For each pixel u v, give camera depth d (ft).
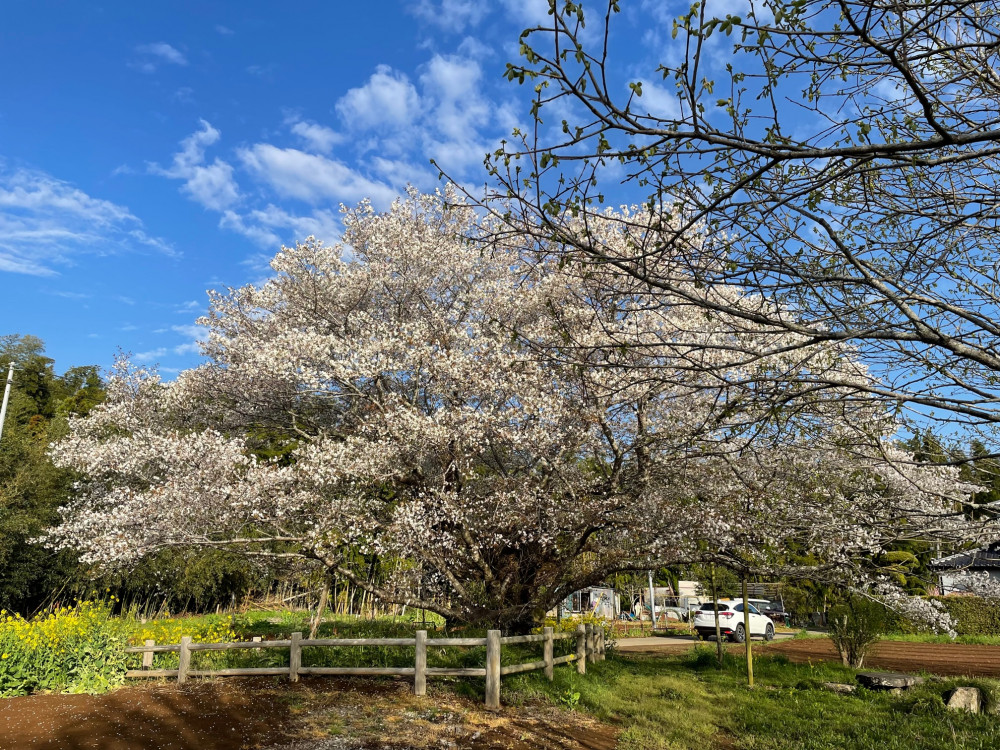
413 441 38.34
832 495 30.76
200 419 49.55
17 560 59.06
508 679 30.89
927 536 16.48
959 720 28.55
